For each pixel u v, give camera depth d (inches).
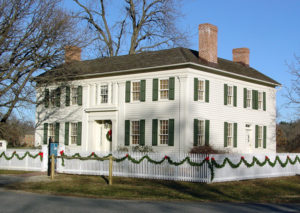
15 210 480.7
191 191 739.4
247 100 1427.2
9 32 1076.5
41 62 1162.6
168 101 1207.6
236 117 1364.4
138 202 582.9
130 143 1279.5
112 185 791.7
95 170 991.6
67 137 1429.6
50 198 601.3
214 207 544.4
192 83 1193.4
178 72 1193.4
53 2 1143.0
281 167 1055.6
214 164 856.3
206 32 1278.3
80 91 1407.5
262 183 884.6
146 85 1259.2
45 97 1363.2
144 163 935.7
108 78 1344.7
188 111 1172.5
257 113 1465.3
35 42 1107.9
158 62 1244.5
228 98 1344.7
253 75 1469.0
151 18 1860.2
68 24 1168.2
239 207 550.0
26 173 1023.6
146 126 1247.5
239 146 1371.8
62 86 1365.7
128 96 1291.8
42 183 806.5
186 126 1164.5
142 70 1262.3
